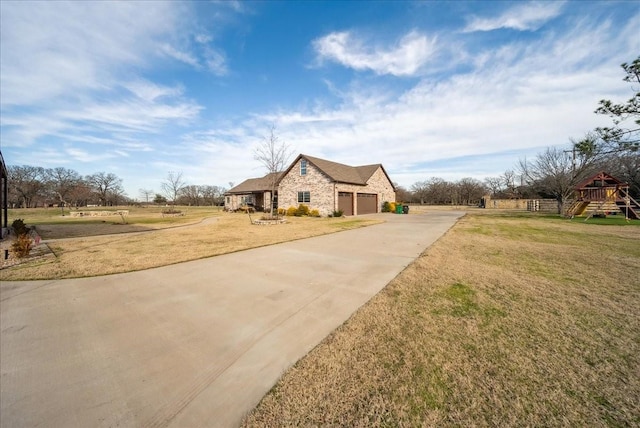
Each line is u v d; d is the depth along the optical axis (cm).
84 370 269
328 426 198
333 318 378
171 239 1105
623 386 233
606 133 1342
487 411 208
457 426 195
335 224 1692
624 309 393
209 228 1530
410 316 377
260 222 1753
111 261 721
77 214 2872
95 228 1577
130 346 313
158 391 238
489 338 316
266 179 3275
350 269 629
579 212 2156
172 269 645
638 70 1168
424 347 299
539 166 2472
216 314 397
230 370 266
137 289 509
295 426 198
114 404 222
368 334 329
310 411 212
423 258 724
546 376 248
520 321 359
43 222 2012
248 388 240
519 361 271
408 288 492
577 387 233
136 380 253
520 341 309
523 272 587
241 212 3162
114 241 1062
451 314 382
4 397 230
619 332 327
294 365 271
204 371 266
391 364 269
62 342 323
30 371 267
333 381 245
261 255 787
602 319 362
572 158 2145
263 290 496
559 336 319
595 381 240
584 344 302
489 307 405
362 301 437
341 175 2545
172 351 302
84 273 611
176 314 398
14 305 435
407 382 242
